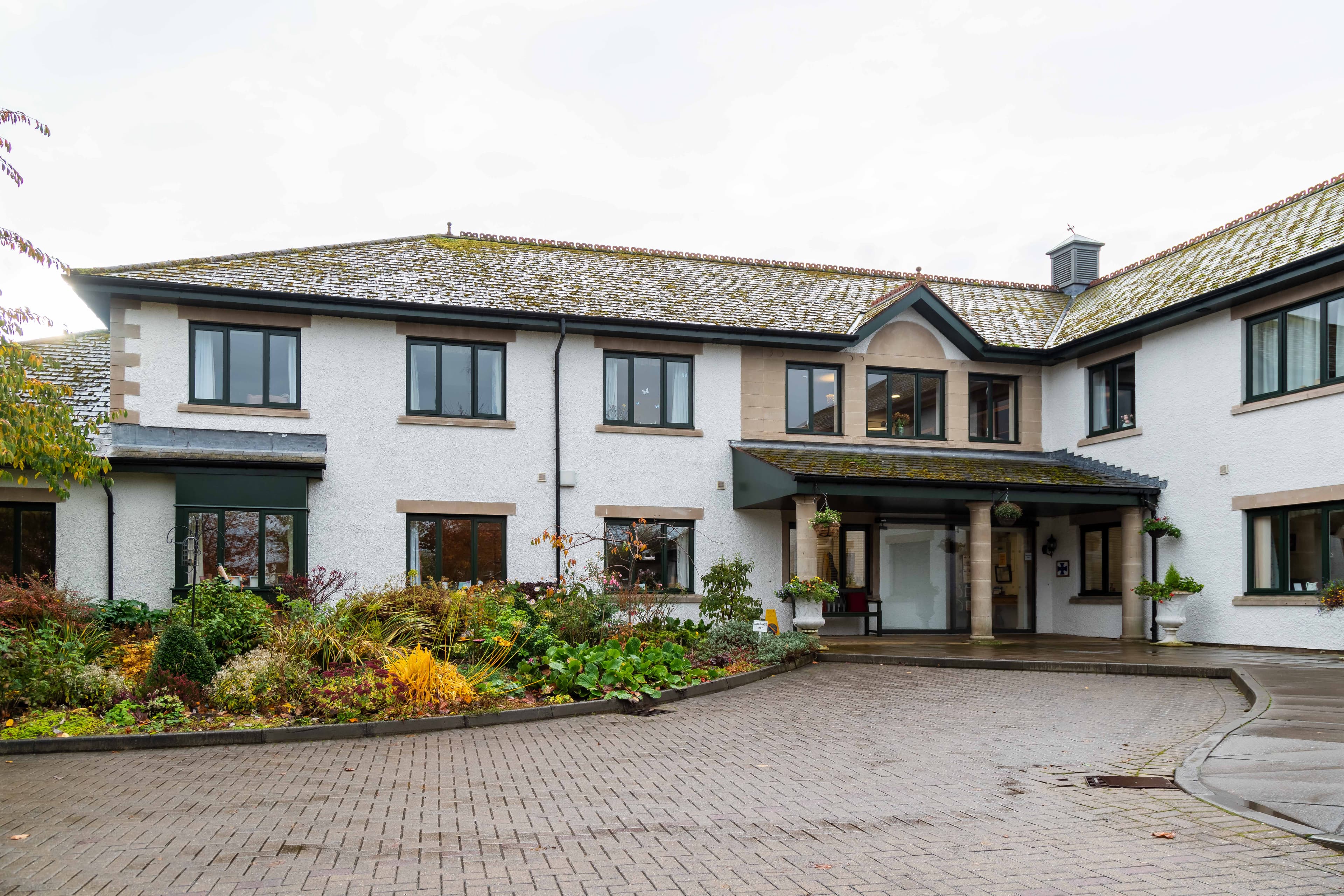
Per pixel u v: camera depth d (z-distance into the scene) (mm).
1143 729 9500
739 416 19531
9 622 12016
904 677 13703
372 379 17500
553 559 18109
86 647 11625
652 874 5312
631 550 17125
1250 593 16812
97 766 8336
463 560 17750
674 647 13602
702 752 8906
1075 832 6047
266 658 10977
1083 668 13656
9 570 15445
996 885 5070
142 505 15977
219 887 5121
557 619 14109
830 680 13578
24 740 8906
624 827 6293
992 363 21234
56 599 12508
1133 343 19500
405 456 17516
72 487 15727
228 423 16672
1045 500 18297
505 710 10672
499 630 13086
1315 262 15102
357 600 13680
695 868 5410
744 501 18797
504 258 20625
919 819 6438
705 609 16562
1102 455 20172
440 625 13344
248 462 16094
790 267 23406
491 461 18000
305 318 17250
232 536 15992
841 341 19500
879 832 6137
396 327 17719
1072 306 23031
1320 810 6273
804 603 16188
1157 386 18875
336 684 10570
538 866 5473
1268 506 16406
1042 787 7273
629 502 18688
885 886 5082
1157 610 17922
